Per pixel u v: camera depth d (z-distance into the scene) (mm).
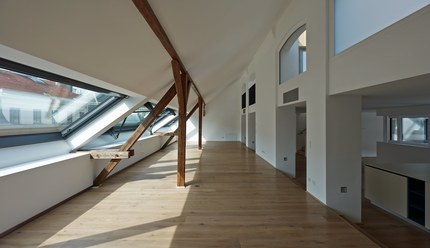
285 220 3289
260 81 8578
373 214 4355
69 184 4035
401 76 2238
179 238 2799
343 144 3756
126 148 4754
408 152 6645
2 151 3199
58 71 2529
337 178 3781
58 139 4391
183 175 4859
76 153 4570
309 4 4320
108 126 4688
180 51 3611
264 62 7934
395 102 5035
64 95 3488
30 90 2879
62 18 1632
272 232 2943
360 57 2896
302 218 3354
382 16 2572
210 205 3857
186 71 4844
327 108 3727
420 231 3695
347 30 3295
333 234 2896
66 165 3947
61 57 2105
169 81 4898
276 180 5445
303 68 6344
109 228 3031
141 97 4598
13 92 2688
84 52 2205
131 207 3746
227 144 12820
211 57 5066
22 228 2990
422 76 2086
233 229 3027
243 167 6895
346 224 3168
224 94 14406
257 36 6457
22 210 3043
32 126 3568
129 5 1880
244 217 3393
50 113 3617
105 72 2846
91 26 1876
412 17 2096
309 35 4344
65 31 1781
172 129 13062
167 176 5734
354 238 2801
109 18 1900
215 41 4137
